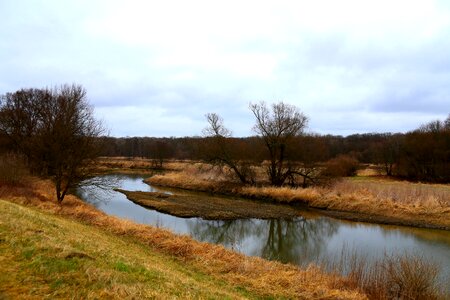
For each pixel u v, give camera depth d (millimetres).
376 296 11078
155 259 11961
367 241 22375
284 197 36688
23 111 41312
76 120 23531
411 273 11438
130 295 6344
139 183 50906
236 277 11297
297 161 42719
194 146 49906
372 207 31109
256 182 44719
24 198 19906
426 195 32562
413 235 24062
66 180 25094
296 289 10766
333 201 33625
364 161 78812
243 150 45000
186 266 12172
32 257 7355
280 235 24344
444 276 14891
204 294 7797
